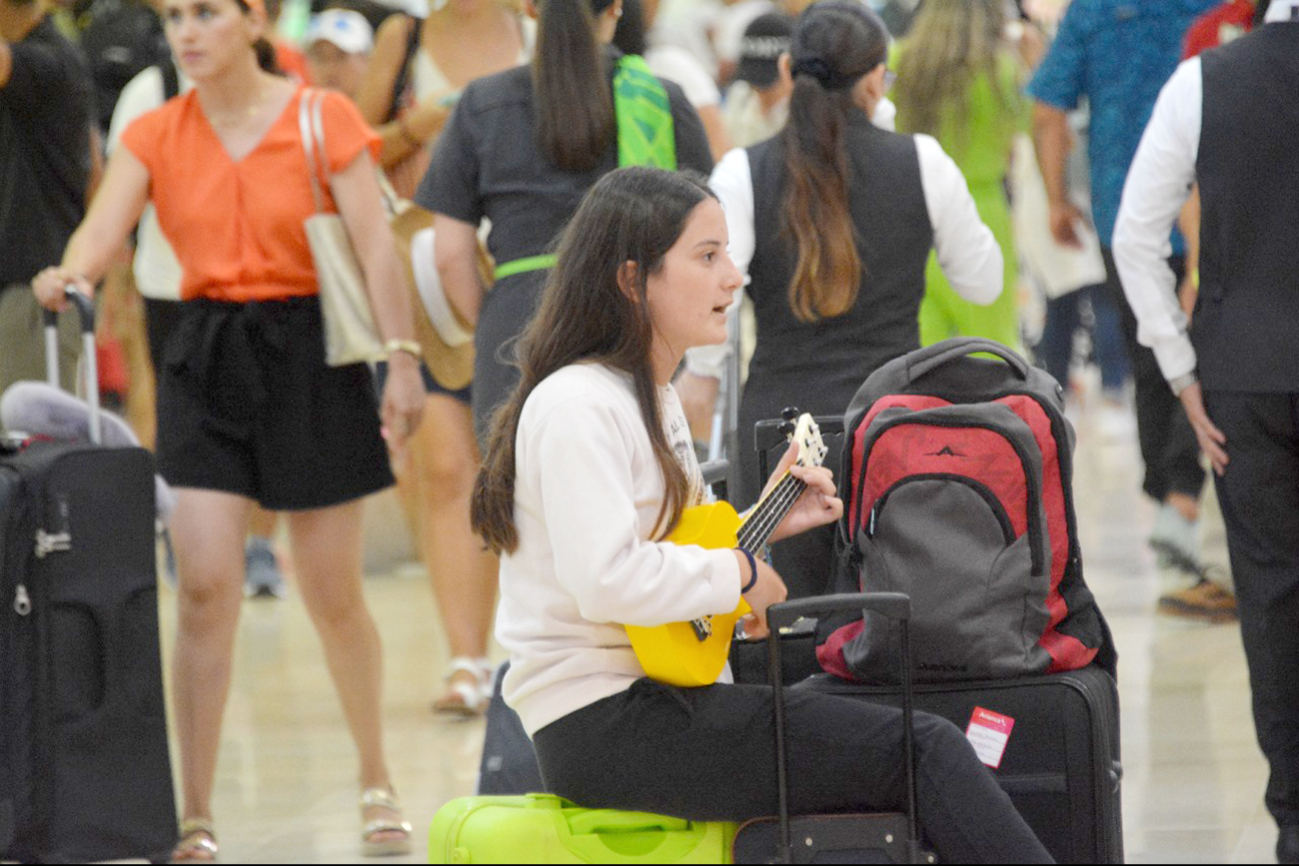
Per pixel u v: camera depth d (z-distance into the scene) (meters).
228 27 13.05
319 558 13.50
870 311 12.28
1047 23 24.38
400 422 13.56
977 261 12.59
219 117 13.31
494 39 18.16
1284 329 11.22
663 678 8.41
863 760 8.27
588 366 8.54
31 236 16.92
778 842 8.35
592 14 13.21
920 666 9.23
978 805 8.20
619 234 8.54
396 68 18.02
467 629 16.95
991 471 9.16
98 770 11.81
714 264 8.62
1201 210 11.52
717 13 35.00
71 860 11.73
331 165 13.26
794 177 12.18
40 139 16.97
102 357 24.33
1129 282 11.92
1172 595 18.75
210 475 13.19
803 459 9.06
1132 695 15.92
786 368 12.35
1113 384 33.62
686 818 8.48
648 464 8.45
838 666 9.64
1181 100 11.53
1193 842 12.21
